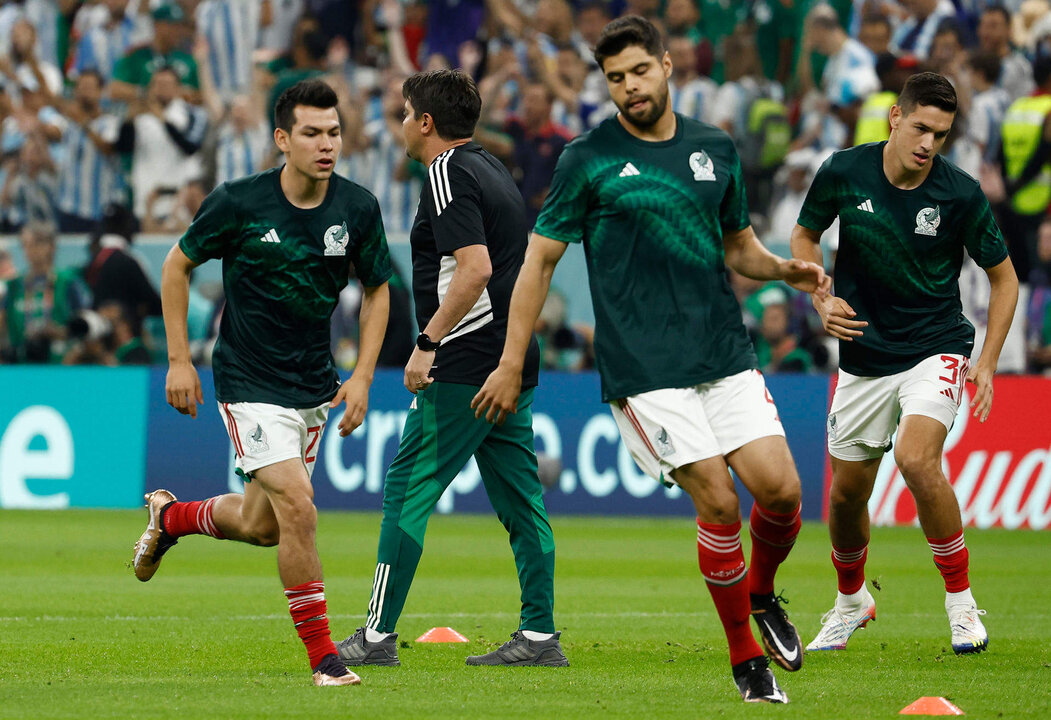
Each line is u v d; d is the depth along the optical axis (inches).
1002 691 692.1
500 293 778.2
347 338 2156.7
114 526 1792.6
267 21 2444.6
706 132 674.2
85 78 2436.0
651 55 650.2
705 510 631.8
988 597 1194.6
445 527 1835.6
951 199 841.5
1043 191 2062.0
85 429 2046.0
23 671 749.3
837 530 869.8
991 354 867.4
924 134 815.1
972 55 2126.0
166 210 2385.6
